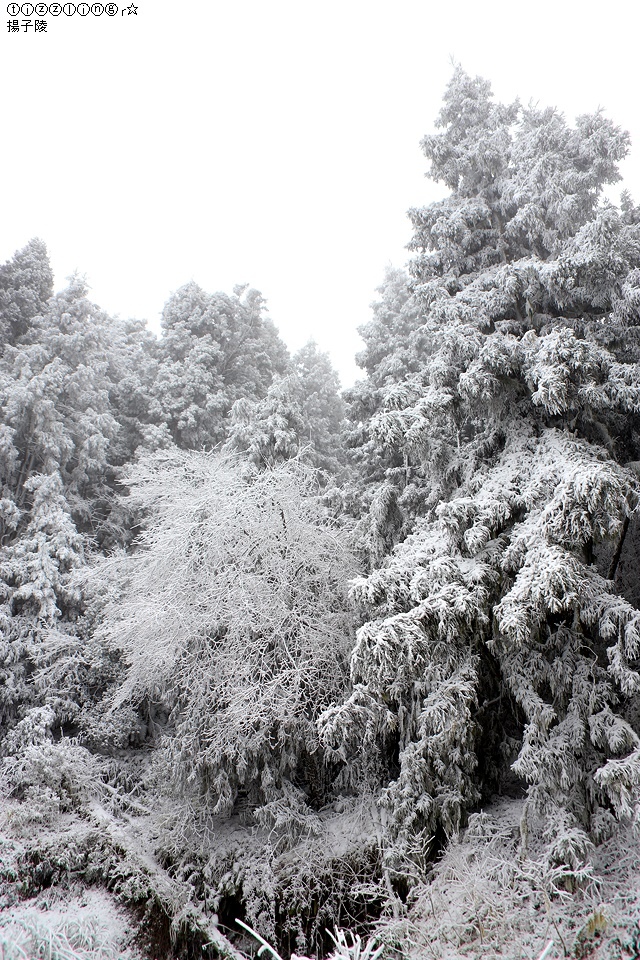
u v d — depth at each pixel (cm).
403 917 720
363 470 1838
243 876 959
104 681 1614
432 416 1105
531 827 851
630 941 570
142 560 1411
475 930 656
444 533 970
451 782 880
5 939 635
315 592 1241
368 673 802
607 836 768
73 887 1049
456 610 812
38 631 1596
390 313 2158
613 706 855
